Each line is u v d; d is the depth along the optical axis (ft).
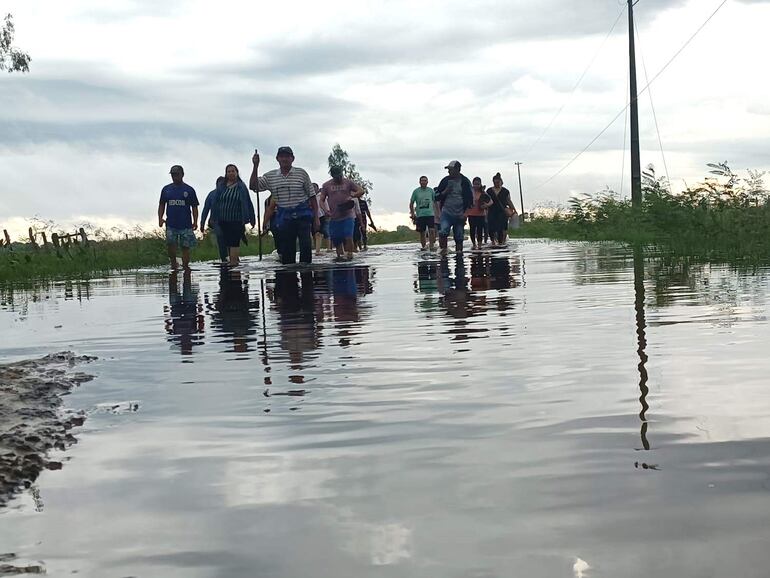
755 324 17.78
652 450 8.82
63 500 7.97
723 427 9.62
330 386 12.94
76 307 30.19
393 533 6.82
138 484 8.39
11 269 58.29
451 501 7.52
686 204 52.70
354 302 26.81
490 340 17.07
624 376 12.78
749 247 45.03
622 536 6.54
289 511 7.43
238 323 22.21
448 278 36.14
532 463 8.54
